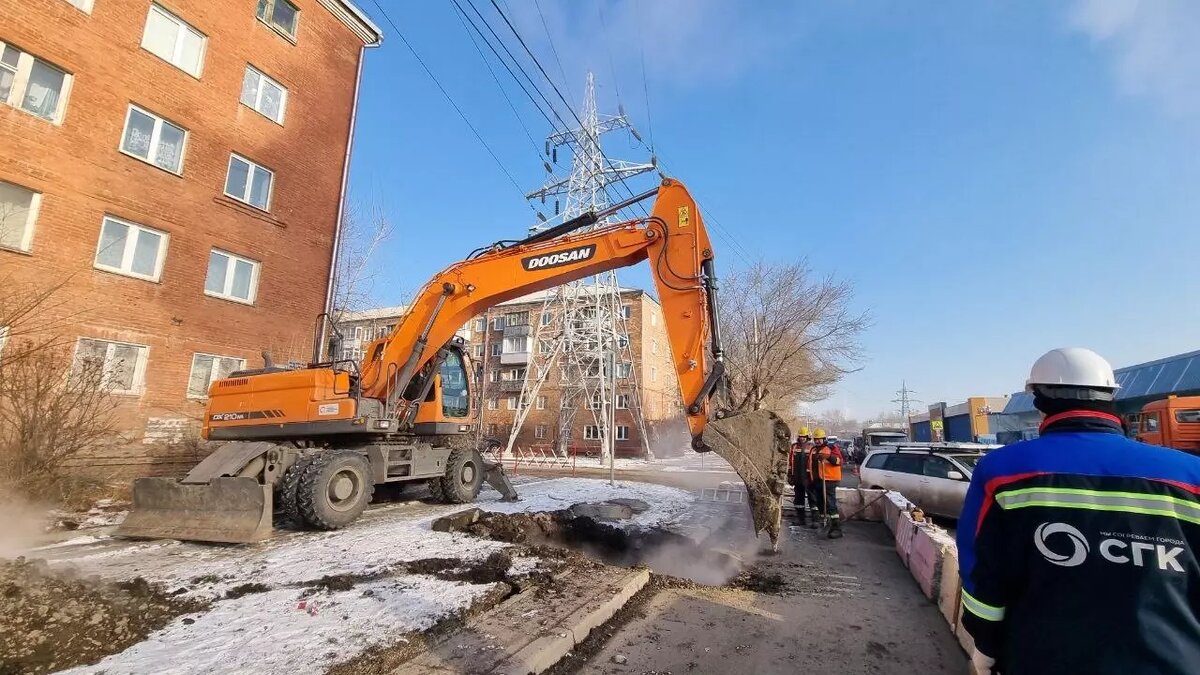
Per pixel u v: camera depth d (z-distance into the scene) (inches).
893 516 355.3
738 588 241.6
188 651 149.1
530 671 148.6
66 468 354.3
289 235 615.8
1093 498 68.1
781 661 167.5
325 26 676.7
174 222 511.2
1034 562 69.4
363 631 164.4
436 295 355.3
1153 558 64.2
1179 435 626.5
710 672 158.7
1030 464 73.5
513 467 999.6
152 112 502.6
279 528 311.3
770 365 941.8
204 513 283.6
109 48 475.2
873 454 461.1
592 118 803.4
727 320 1016.9
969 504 79.4
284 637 159.3
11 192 417.7
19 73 424.8
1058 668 63.9
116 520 332.8
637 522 375.2
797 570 272.8
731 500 490.3
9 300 362.6
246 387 350.3
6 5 417.4
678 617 201.5
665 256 294.8
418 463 389.1
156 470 475.5
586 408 1589.6
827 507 360.2
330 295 656.4
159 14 514.6
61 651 146.0
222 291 551.5
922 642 183.8
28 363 333.4
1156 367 890.7
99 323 453.4
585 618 181.5
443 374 429.1
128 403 467.8
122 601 182.2
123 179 477.4
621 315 1255.5
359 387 339.6
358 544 270.4
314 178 649.0
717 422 253.4
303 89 643.5
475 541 277.7
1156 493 66.5
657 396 1680.6
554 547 288.0
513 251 343.0
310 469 302.4
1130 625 62.3
